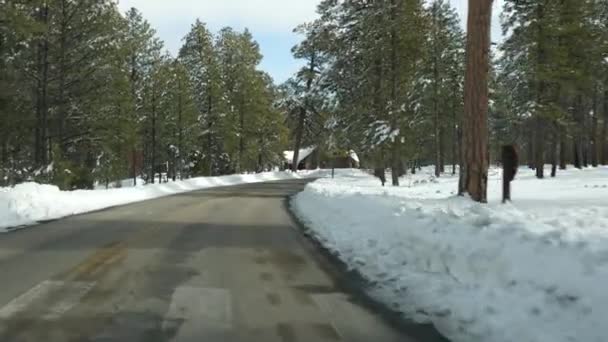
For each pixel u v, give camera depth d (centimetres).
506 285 567
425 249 758
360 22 3531
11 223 1444
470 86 1313
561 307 480
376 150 3369
